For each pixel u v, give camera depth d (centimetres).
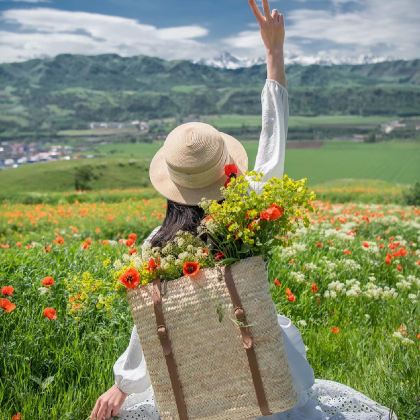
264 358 257
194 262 254
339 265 783
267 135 311
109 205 2855
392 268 833
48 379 402
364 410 364
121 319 496
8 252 748
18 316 478
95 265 625
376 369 469
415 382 438
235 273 257
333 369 484
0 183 12025
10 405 388
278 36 318
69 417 371
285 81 322
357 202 3800
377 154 15138
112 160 13200
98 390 404
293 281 681
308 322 603
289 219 269
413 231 1280
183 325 260
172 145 282
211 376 261
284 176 268
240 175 287
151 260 264
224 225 265
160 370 266
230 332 258
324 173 12525
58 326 468
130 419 330
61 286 546
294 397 262
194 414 264
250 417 264
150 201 2978
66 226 1780
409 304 666
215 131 289
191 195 286
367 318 614
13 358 423
